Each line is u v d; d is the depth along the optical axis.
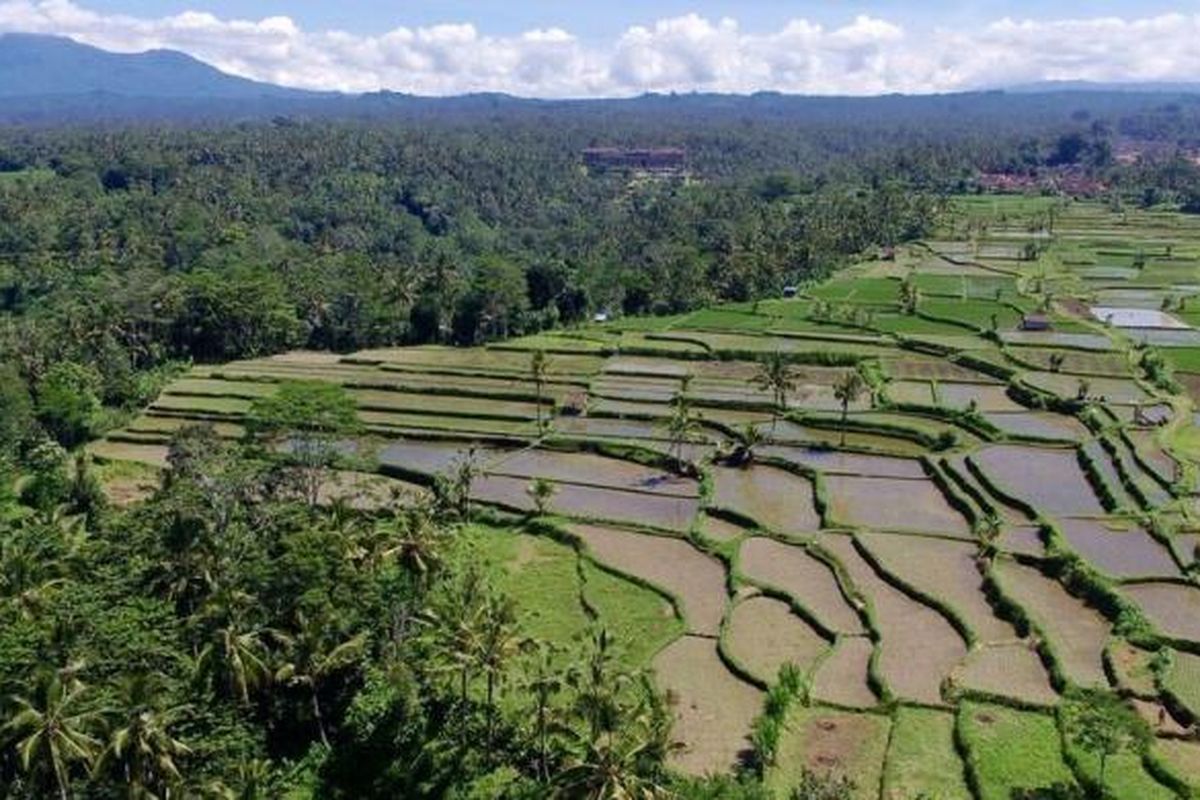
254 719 63.59
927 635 77.06
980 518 97.19
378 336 176.50
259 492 83.81
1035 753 62.34
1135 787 58.66
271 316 169.50
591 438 121.81
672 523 99.25
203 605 63.06
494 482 110.75
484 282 176.62
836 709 67.75
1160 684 67.81
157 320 163.12
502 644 64.00
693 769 61.56
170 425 131.12
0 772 53.09
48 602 61.22
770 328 171.00
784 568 89.25
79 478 103.38
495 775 61.91
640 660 74.62
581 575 89.00
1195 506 97.12
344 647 62.41
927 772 61.09
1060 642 74.75
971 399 133.62
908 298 182.25
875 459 115.62
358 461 106.56
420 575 73.94
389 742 64.56
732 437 122.38
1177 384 135.50
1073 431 121.12
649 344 162.62
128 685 52.12
